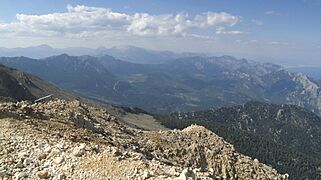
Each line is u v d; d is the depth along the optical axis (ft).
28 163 67.92
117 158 67.77
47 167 67.15
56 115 108.47
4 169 65.46
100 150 73.61
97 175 62.85
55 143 77.25
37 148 73.51
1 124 82.89
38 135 80.07
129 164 65.46
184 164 144.97
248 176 153.38
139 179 60.13
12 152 71.26
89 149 72.28
